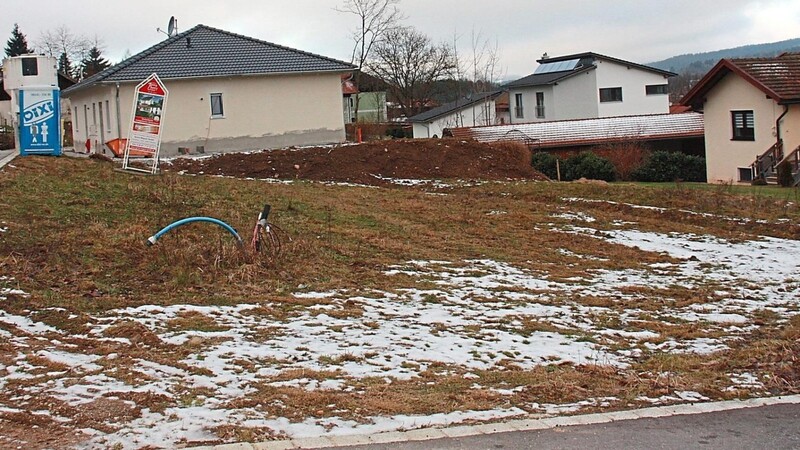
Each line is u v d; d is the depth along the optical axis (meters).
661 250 15.53
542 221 18.25
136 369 7.08
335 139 34.22
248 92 32.62
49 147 21.73
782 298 11.66
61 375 6.82
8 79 21.50
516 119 64.94
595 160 35.47
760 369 7.88
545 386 7.15
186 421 5.90
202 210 15.02
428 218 17.56
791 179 29.56
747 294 11.90
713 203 20.95
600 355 8.39
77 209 13.84
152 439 5.55
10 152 25.16
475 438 5.79
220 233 13.12
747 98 34.06
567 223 18.14
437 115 64.06
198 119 31.89
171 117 31.47
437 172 26.98
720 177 36.06
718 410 6.61
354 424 6.00
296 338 8.42
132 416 5.96
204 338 8.19
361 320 9.35
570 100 60.81
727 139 35.53
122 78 30.36
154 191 16.42
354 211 17.55
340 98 34.25
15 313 8.66
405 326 9.20
